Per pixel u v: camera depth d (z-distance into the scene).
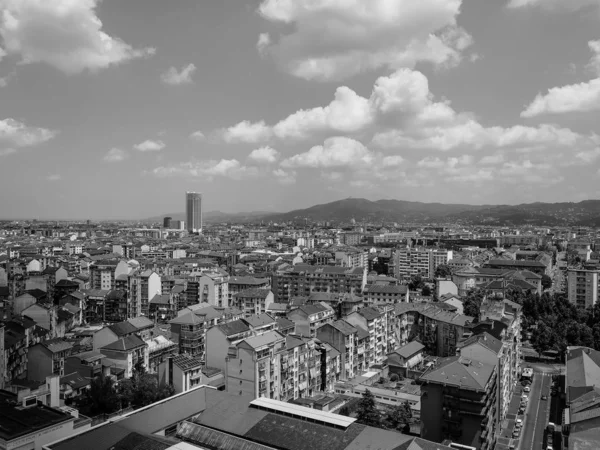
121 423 115.62
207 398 133.88
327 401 174.00
